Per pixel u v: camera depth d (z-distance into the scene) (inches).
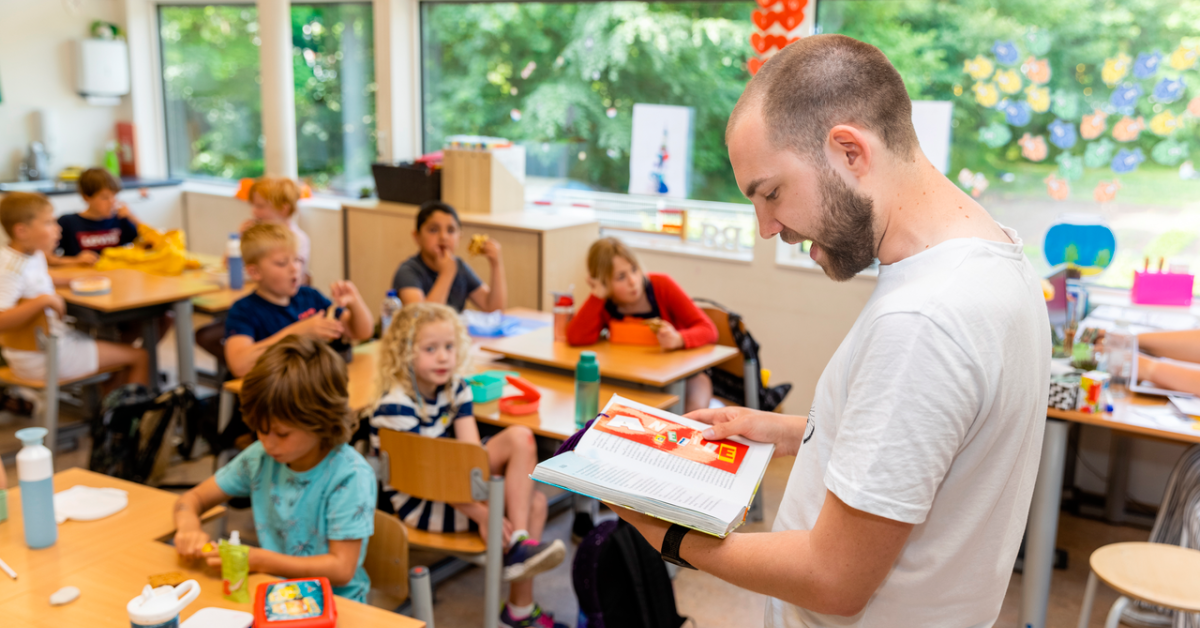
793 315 152.2
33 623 53.2
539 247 161.3
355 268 190.9
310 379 65.5
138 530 66.7
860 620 35.6
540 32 181.5
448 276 135.8
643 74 169.5
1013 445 32.4
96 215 176.4
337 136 211.9
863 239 33.4
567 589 104.9
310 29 209.5
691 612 100.7
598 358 114.2
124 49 228.5
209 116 233.1
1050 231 121.3
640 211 174.4
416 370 88.6
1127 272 129.0
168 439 119.4
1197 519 87.5
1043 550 92.3
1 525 66.1
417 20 196.9
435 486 82.4
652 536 36.4
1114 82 124.9
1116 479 124.5
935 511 33.0
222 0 221.0
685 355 116.4
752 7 154.9
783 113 32.7
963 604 34.7
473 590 104.0
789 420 42.6
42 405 144.9
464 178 177.3
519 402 100.7
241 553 56.6
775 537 33.4
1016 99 132.9
